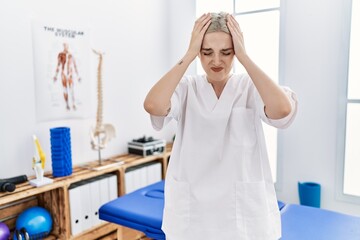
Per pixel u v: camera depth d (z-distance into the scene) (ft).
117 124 9.43
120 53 9.39
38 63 7.41
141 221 5.87
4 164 6.96
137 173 8.71
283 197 9.59
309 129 9.00
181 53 10.96
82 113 8.41
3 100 6.88
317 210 6.24
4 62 6.84
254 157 3.23
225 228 3.22
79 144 8.41
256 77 2.85
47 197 7.18
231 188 3.18
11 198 5.95
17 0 6.97
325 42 8.57
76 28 8.13
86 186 7.41
